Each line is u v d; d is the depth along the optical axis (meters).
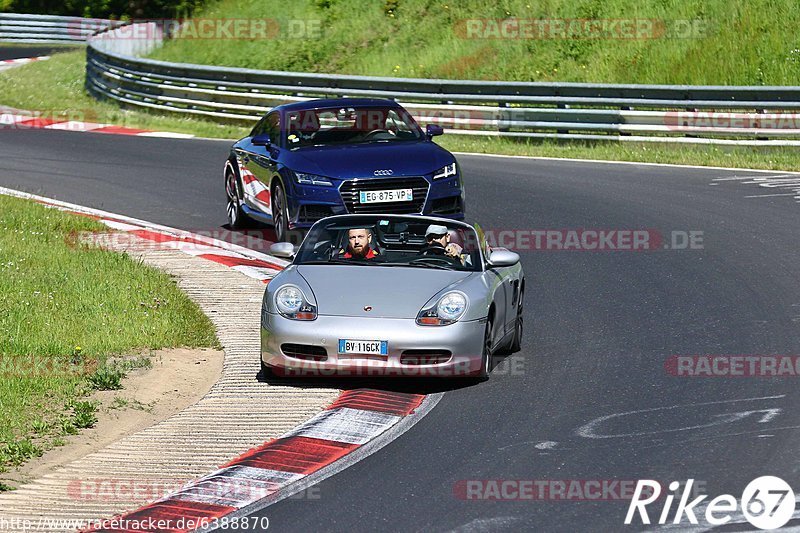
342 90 83.00
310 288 30.59
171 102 92.81
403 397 28.89
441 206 45.41
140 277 41.00
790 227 49.06
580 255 45.88
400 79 80.62
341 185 44.12
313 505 21.56
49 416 27.16
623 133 72.75
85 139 80.94
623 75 93.25
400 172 44.62
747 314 36.41
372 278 31.06
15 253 43.59
